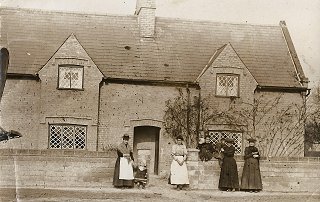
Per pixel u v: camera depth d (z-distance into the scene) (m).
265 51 17.95
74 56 16.34
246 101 16.78
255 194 12.16
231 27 18.45
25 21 16.94
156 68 17.02
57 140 16.06
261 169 12.73
